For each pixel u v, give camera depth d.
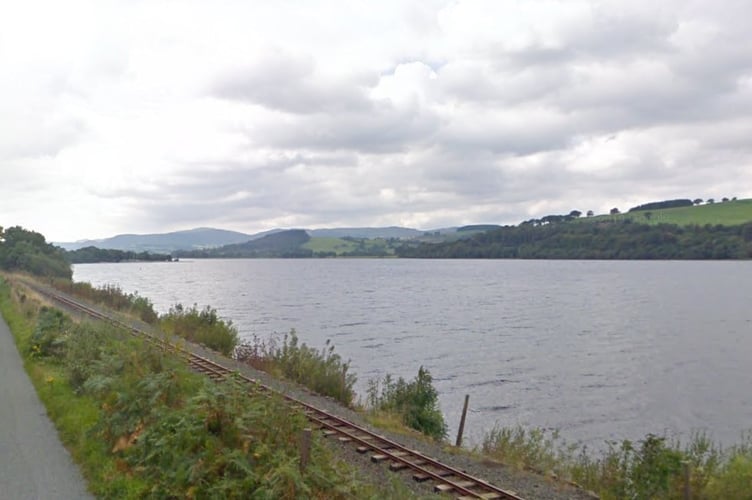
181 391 13.21
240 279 149.12
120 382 13.77
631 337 52.19
